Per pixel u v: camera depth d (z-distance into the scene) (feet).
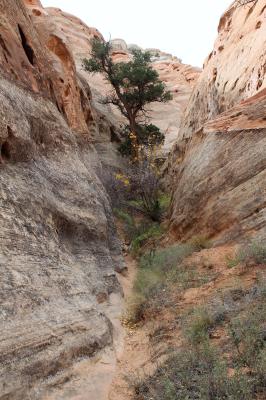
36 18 54.19
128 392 14.30
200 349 14.53
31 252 17.66
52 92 37.63
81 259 24.38
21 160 22.44
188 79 142.00
